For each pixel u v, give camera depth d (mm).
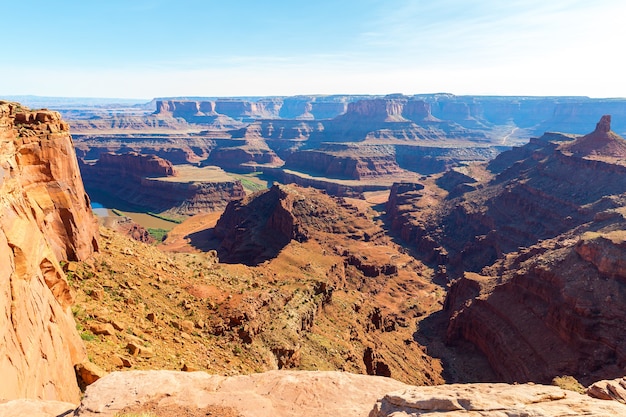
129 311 35250
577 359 60844
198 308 44031
